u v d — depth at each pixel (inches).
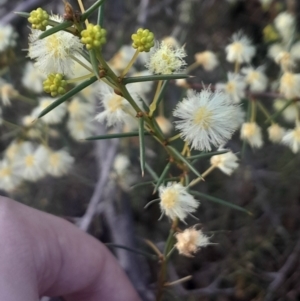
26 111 7.1
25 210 3.3
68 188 7.7
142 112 2.6
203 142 2.7
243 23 7.9
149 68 2.7
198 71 6.8
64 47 2.4
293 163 7.1
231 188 7.6
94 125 5.8
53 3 6.4
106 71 2.3
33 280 3.0
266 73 6.8
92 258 3.8
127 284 4.1
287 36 5.2
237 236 7.7
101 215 6.8
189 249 3.1
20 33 7.0
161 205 3.1
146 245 7.3
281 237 7.7
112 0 6.7
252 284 7.4
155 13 7.1
